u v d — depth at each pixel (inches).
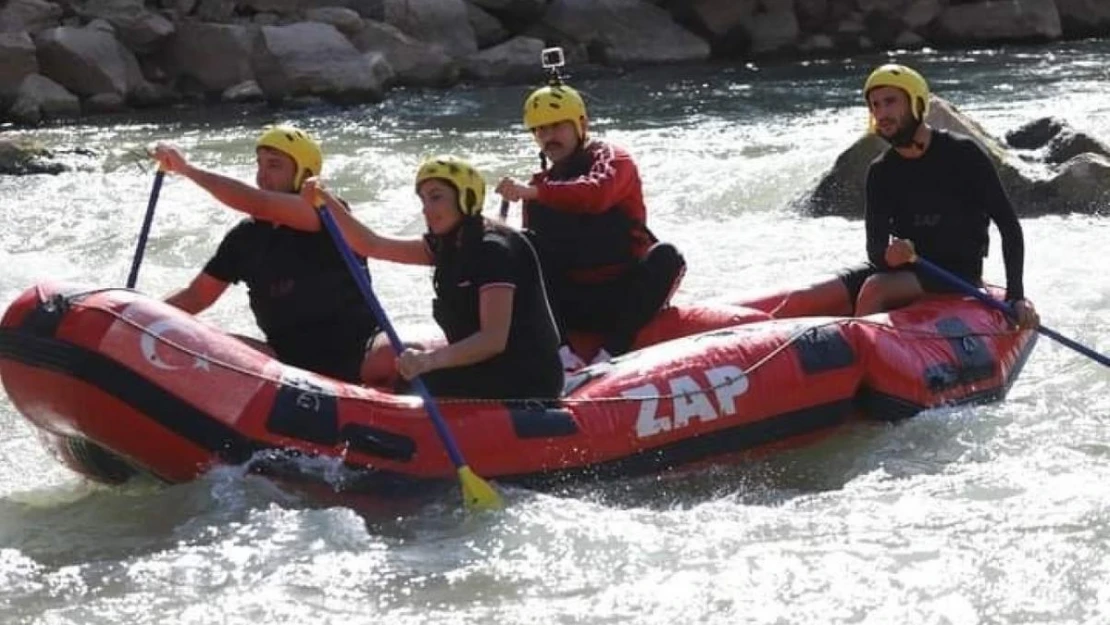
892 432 893.2
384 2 2765.7
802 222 1526.8
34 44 2459.4
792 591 678.5
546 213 949.2
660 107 2373.3
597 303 950.4
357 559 717.3
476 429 789.9
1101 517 748.6
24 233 1520.7
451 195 791.1
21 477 853.8
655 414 828.6
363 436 778.8
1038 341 1067.3
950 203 978.1
